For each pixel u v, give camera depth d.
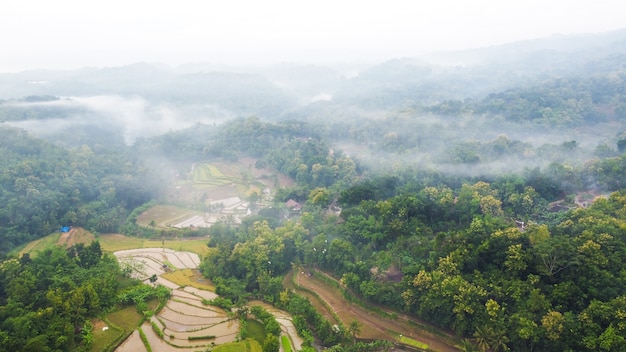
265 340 80.06
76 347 79.12
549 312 73.25
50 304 85.00
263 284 106.19
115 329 85.94
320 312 98.94
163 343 82.94
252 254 113.94
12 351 70.69
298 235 122.88
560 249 82.25
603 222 95.00
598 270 78.50
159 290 101.94
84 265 108.00
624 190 115.12
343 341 86.94
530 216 124.00
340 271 108.44
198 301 101.12
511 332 75.69
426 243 105.56
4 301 86.38
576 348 69.94
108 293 93.88
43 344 72.06
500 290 81.75
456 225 123.06
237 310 94.19
